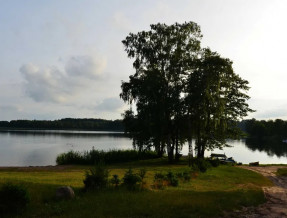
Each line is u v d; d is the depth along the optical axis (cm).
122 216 959
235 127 4119
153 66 3722
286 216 1022
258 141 13875
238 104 4072
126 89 3834
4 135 12975
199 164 2689
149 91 3516
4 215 977
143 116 3575
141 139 3616
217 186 1884
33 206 1084
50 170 2950
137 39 3825
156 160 4047
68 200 1198
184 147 9181
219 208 1072
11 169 2986
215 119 3553
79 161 3844
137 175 1717
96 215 961
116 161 4019
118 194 1310
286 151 8150
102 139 11531
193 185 1872
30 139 10262
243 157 6475
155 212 995
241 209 1109
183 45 3800
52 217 953
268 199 1367
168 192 1427
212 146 4012
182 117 3569
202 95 3331
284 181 2417
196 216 964
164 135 3728
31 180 1731
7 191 1023
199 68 3509
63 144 8094
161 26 3803
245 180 2269
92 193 1361
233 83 4122
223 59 3450
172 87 3681
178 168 2973
